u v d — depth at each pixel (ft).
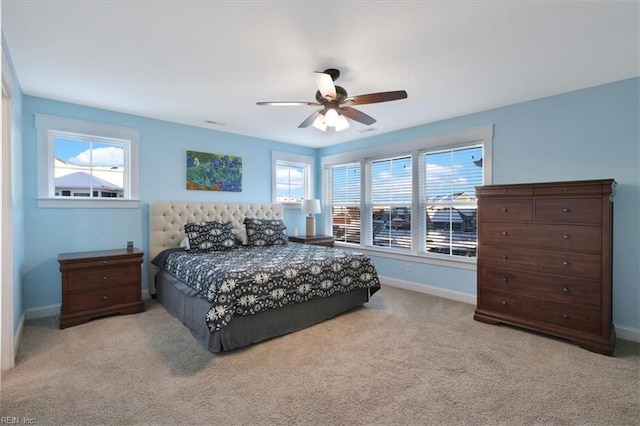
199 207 14.01
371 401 6.04
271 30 6.51
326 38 6.81
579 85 9.44
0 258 6.47
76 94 10.24
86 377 6.81
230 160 15.38
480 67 8.23
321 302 10.32
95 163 11.94
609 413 5.70
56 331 9.30
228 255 11.43
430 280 13.71
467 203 12.63
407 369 7.23
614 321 9.15
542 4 5.66
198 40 6.90
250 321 8.55
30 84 9.39
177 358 7.70
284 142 17.54
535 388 6.48
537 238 9.12
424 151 13.97
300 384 6.62
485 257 10.21
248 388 6.46
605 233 8.02
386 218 15.74
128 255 10.81
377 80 9.06
